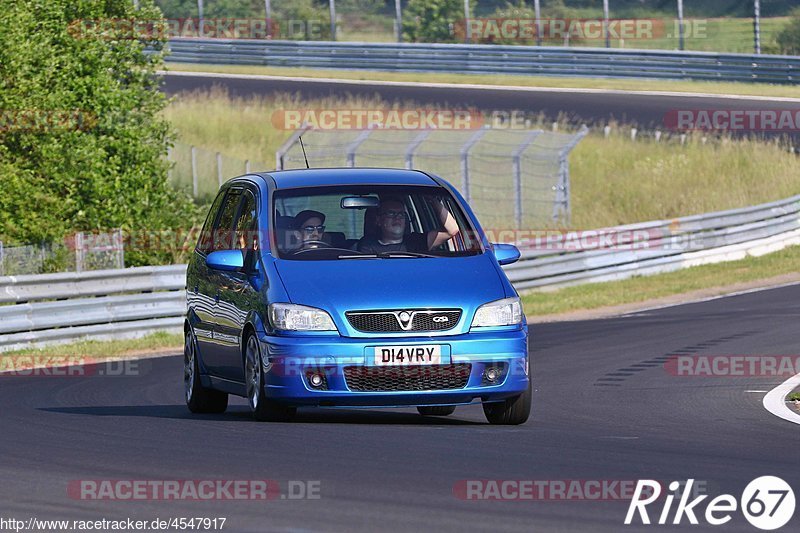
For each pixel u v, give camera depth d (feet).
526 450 76.95
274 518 57.47
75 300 177.17
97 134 237.25
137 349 171.94
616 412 102.27
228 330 96.53
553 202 327.88
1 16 226.79
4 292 167.73
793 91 432.66
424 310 87.51
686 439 84.07
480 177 331.16
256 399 90.74
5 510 60.18
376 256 92.63
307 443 79.46
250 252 95.25
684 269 280.31
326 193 96.48
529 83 448.24
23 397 119.14
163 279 192.44
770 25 500.74
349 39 499.10
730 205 351.67
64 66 233.96
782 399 109.81
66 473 70.13
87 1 245.65
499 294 89.76
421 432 85.05
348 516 57.52
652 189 359.05
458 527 55.11
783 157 373.40
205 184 326.44
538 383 125.90
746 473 68.64
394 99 410.72
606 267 265.13
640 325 188.14
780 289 238.89
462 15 490.90
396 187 97.71
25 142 223.71
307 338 86.69
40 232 212.23
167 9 488.02
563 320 207.82
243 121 385.91
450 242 94.99
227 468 70.38
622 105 416.67
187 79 451.53
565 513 58.08
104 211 228.02
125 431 87.61
